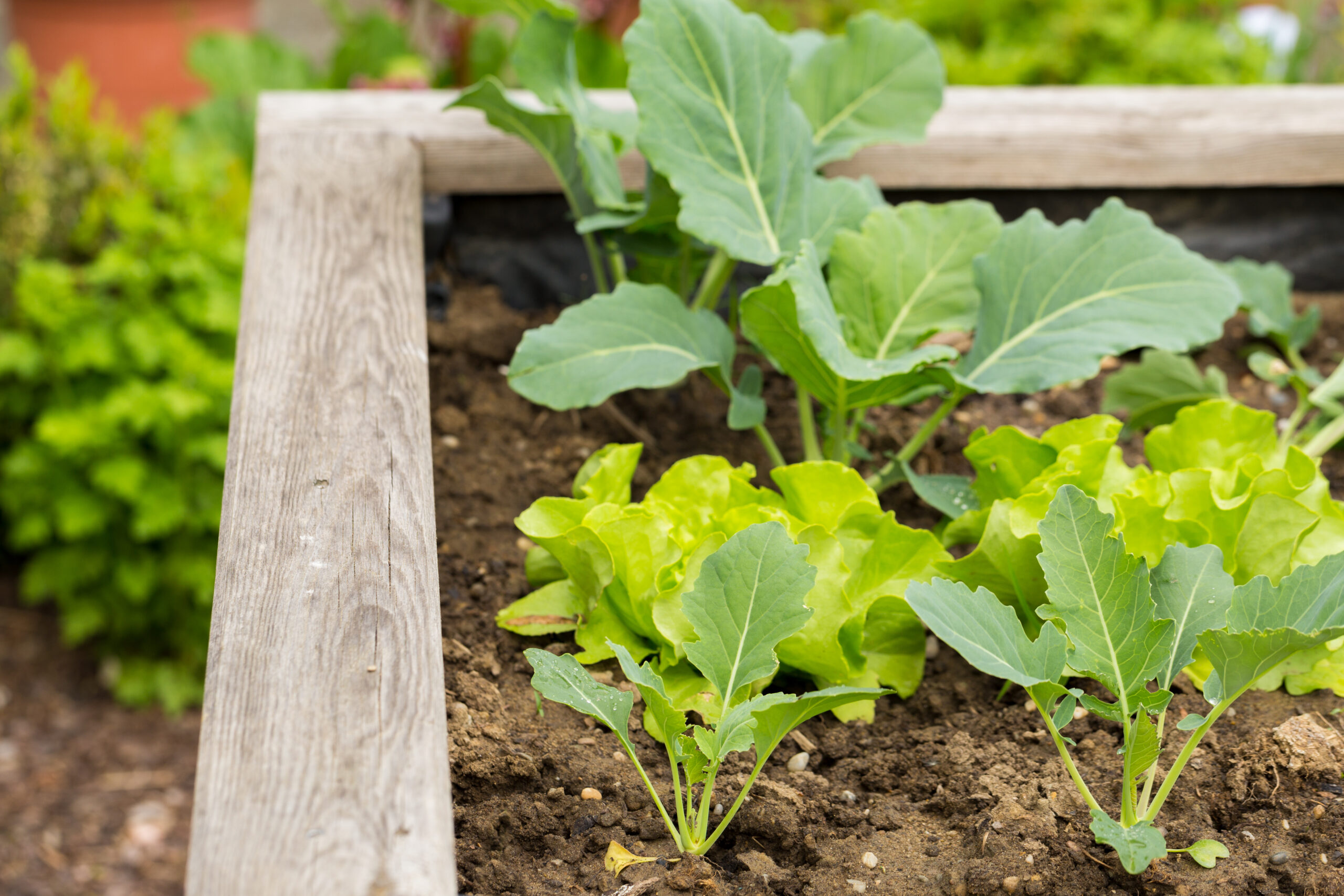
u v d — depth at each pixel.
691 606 2.35
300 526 2.40
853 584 2.48
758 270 2.87
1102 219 2.58
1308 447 2.64
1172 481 2.49
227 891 2.21
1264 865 2.34
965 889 2.32
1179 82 4.37
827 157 2.70
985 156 2.85
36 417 3.82
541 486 2.66
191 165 3.71
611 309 2.54
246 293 2.61
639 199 2.74
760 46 2.60
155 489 3.61
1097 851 2.34
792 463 2.70
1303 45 4.15
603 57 4.01
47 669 4.10
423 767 2.27
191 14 5.46
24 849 3.43
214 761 2.26
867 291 2.60
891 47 2.71
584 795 2.38
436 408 2.72
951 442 2.72
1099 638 2.34
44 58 5.55
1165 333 2.53
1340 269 2.93
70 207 3.78
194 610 3.92
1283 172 2.87
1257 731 2.43
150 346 3.46
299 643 2.32
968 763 2.41
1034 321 2.57
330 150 2.79
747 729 2.30
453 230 2.85
